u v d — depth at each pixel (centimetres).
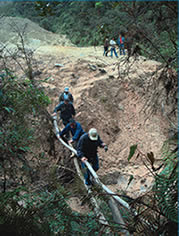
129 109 848
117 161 763
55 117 621
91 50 1155
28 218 231
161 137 786
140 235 190
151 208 173
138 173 692
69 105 648
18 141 344
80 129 548
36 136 507
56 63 970
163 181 171
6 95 374
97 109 834
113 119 835
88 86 862
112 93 862
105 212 271
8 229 223
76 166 517
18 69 606
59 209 246
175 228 162
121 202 275
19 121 387
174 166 171
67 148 607
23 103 405
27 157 492
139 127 817
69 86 874
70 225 240
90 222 234
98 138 469
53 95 807
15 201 251
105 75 902
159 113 814
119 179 712
